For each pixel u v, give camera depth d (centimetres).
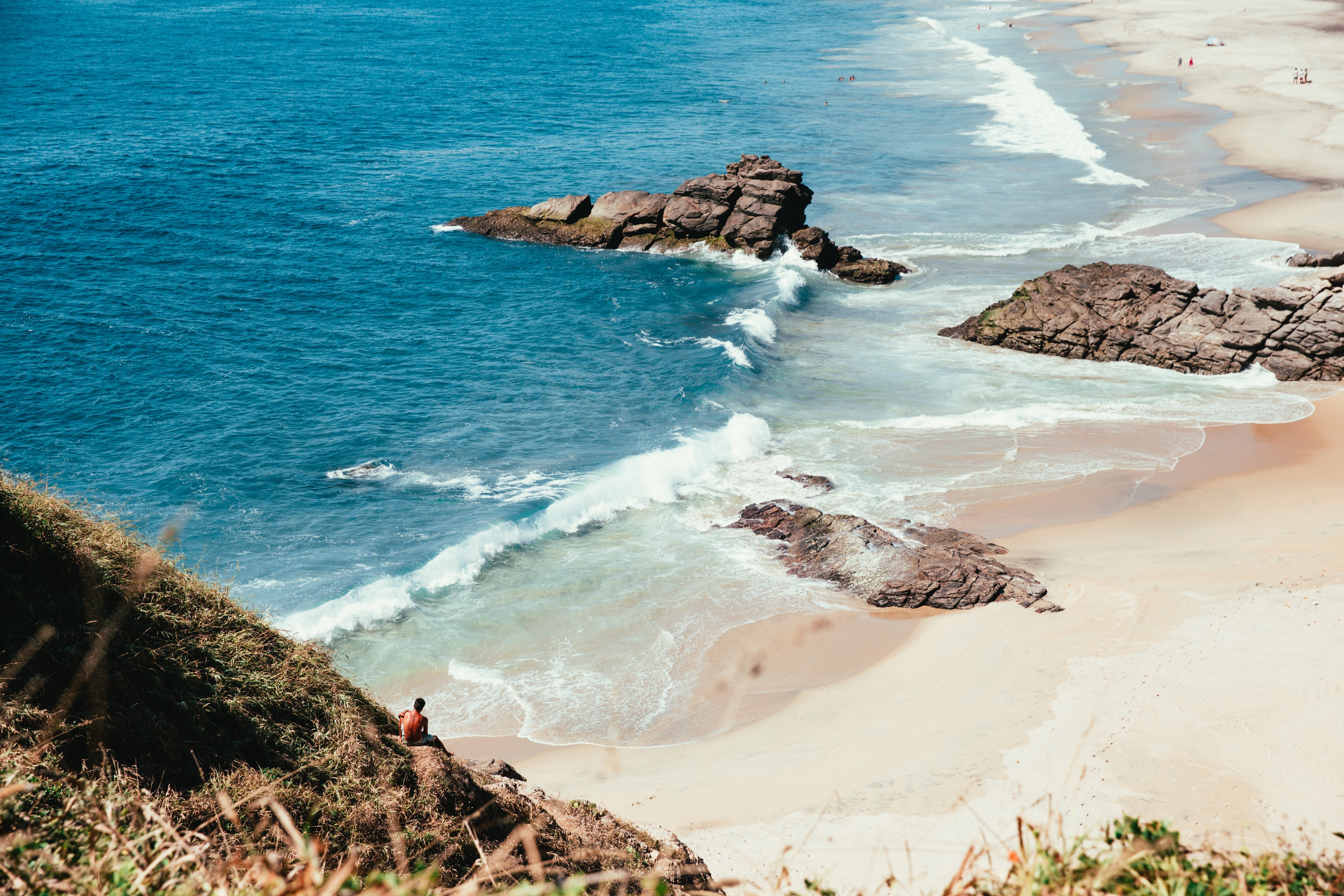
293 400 3541
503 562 2648
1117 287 4041
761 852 1594
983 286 4812
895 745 1906
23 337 3884
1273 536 2559
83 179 6156
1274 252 4853
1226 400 3509
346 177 6700
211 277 4769
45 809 508
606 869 1059
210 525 2730
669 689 2172
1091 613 2281
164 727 835
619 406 3584
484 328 4353
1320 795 1581
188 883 402
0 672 766
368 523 2791
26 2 15288
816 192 6562
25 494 966
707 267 5222
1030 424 3372
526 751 1988
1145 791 1647
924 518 2797
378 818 894
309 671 1066
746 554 2666
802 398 3666
